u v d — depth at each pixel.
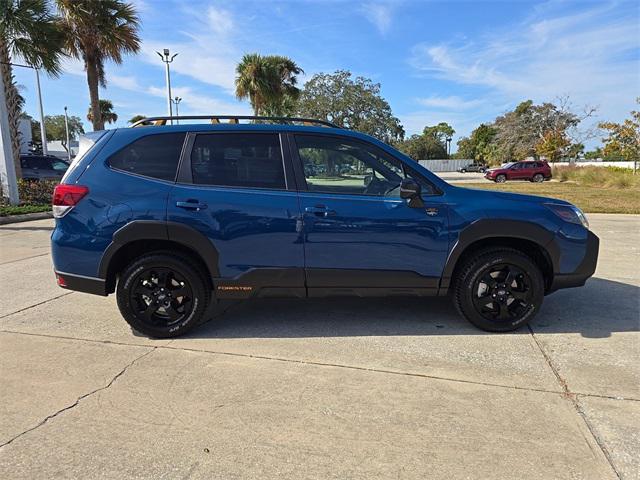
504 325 3.94
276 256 3.75
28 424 2.62
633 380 3.10
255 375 3.20
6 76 14.18
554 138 46.12
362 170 3.87
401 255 3.78
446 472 2.21
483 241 3.95
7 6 12.08
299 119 4.14
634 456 2.32
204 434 2.53
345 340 3.82
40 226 10.75
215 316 4.43
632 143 28.53
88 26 15.90
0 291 5.30
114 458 2.33
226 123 3.92
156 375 3.20
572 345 3.69
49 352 3.59
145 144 3.82
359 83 44.03
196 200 3.69
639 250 7.69
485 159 69.75
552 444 2.42
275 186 3.78
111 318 4.39
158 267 3.80
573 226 3.86
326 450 2.38
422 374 3.21
